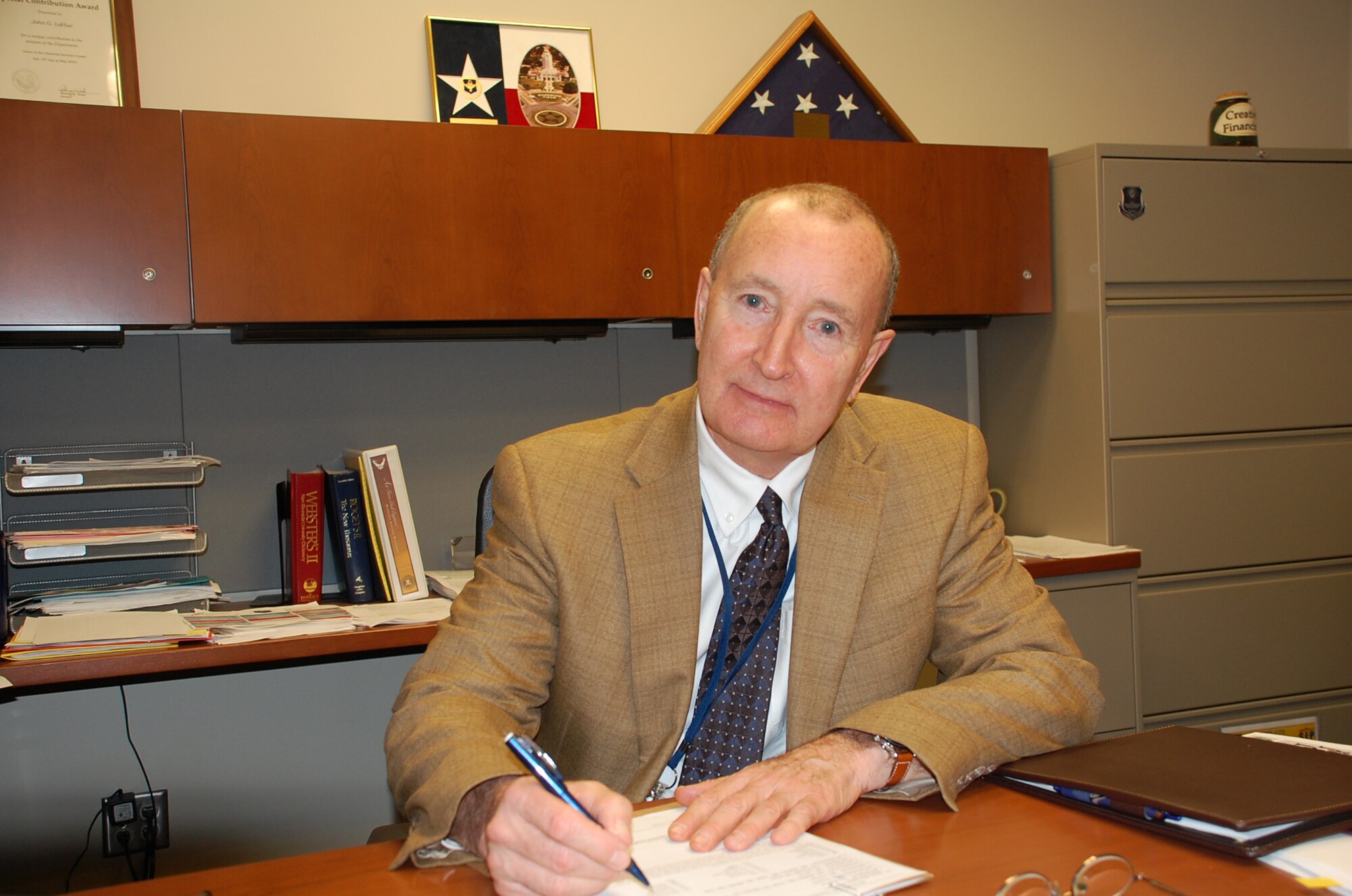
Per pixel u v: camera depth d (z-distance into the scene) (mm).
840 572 1112
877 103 2666
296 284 2041
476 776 772
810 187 1101
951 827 802
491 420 2516
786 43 2607
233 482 2316
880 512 1148
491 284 2172
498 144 2178
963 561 1189
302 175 2045
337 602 2205
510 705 989
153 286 1953
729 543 1162
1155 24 3115
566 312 2229
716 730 1082
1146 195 2559
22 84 2059
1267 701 2637
